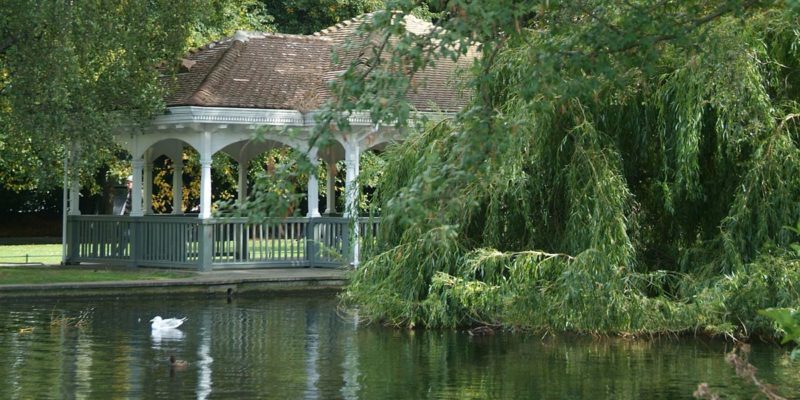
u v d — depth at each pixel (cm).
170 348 1919
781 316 791
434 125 2320
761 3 1223
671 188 2134
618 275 2006
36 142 3094
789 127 2138
